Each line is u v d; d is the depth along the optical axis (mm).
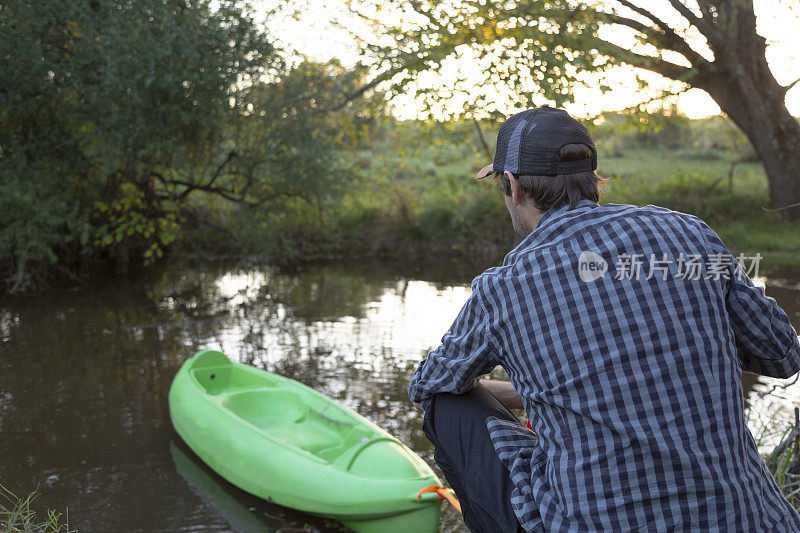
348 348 6848
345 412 4270
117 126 8969
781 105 11789
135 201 10484
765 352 1277
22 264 9086
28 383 5812
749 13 10609
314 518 3631
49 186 9227
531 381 1207
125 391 5641
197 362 5125
